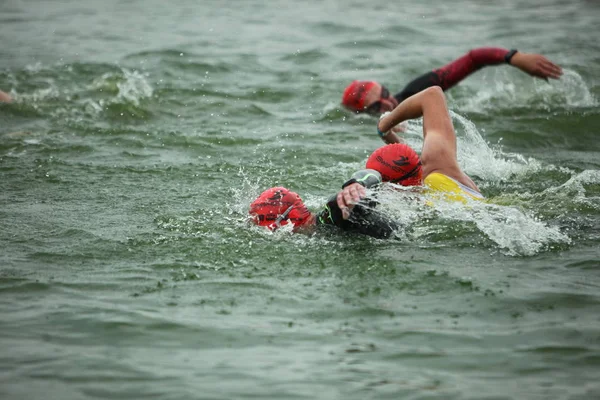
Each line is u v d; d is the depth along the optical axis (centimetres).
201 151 3080
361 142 3266
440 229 2050
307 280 1791
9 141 3134
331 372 1388
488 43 5256
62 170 2759
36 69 4344
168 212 2298
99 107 3700
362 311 1634
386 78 4431
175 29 5650
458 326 1562
